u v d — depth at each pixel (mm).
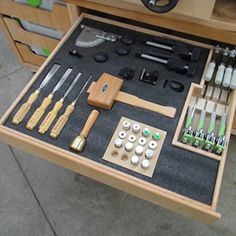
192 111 826
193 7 753
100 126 771
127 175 681
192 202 641
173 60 873
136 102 809
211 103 853
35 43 1377
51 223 1230
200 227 1186
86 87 848
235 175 1302
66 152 720
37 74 873
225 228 1179
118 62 904
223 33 834
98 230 1201
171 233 1178
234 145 1376
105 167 694
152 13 856
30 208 1272
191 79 855
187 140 739
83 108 806
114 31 975
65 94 832
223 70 854
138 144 730
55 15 1132
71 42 953
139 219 1218
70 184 1324
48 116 774
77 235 1195
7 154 1432
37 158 1409
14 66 1797
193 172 692
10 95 1664
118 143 728
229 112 801
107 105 786
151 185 665
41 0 1105
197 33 871
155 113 791
